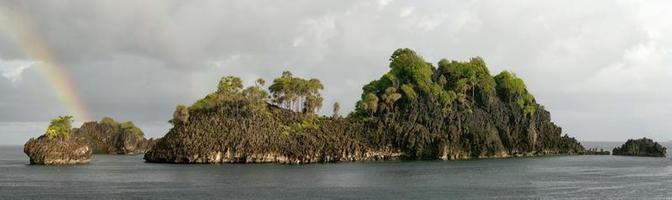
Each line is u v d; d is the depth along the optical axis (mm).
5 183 152500
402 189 138000
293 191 134125
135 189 138000
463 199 119938
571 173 188125
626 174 184375
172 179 163375
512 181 158125
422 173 186875
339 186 144625
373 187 142500
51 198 122562
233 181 157250
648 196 125000
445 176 174750
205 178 166375
